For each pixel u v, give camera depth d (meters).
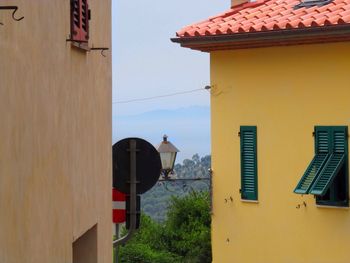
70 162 11.08
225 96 23.22
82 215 11.95
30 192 9.04
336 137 21.16
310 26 20.81
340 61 21.02
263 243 22.61
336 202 21.11
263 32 21.64
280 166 22.19
